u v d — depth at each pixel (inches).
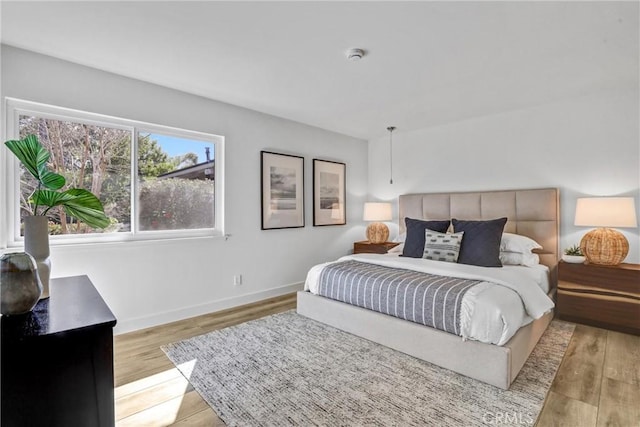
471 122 160.7
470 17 74.1
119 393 75.2
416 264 111.1
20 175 93.5
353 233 197.9
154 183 119.7
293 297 154.0
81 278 75.5
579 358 90.0
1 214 89.3
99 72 103.9
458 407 68.4
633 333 106.3
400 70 103.4
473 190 160.4
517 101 134.1
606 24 76.9
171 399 72.9
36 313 50.4
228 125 137.1
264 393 74.7
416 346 89.5
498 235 122.2
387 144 196.4
